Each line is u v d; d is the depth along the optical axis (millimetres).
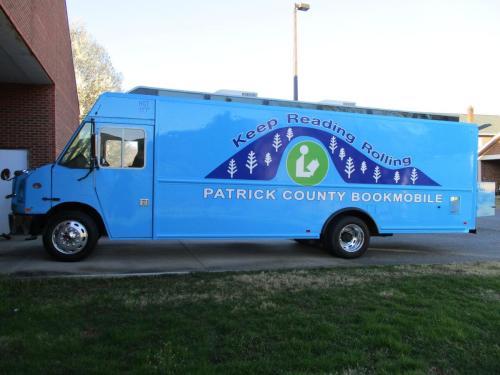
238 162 8977
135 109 8453
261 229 9156
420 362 4113
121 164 8383
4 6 7633
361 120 9781
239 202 9008
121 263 8445
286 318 5148
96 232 8445
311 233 9469
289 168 9297
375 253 10547
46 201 8148
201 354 4117
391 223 10000
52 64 12805
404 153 10070
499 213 21953
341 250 9602
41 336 4406
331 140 9570
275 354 4195
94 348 4168
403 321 5117
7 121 13109
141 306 5465
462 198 10500
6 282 6430
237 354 4188
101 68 42438
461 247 11711
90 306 5418
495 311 5617
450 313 5488
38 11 10555
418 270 8016
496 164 38156
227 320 5012
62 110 15445
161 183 8555
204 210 8805
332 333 4707
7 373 3652
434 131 10297
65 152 8242
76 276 6980
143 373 3699
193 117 8734
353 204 9727
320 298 6035
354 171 9711
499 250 11234
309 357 4137
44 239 8250
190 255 9562
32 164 13266
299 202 9375
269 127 9188
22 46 9594
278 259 9352
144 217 8508
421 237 13648
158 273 7395
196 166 8727
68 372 3703
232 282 6812
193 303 5648
